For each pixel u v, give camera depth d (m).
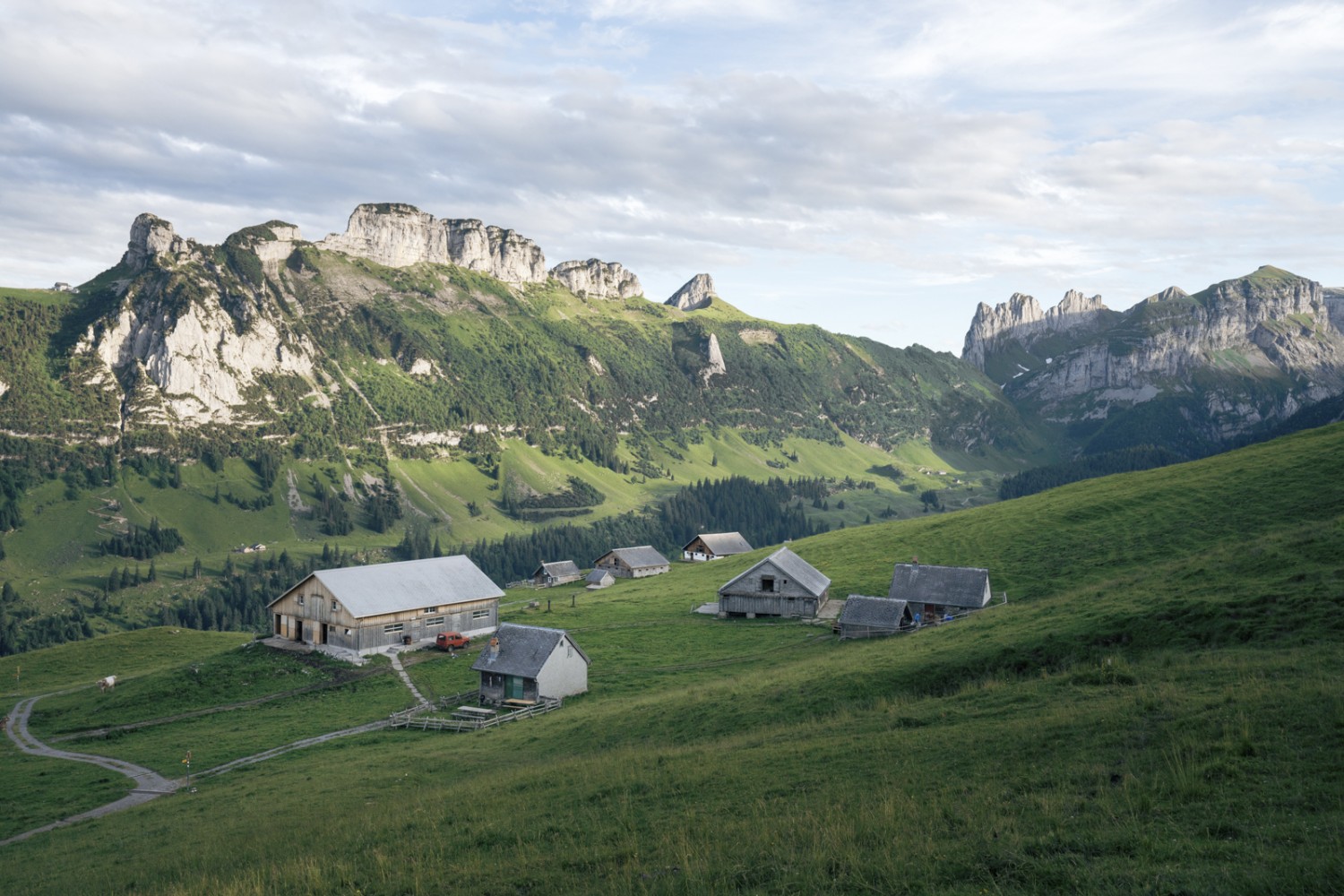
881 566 116.69
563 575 169.62
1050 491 142.38
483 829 31.45
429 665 90.38
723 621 102.12
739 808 28.89
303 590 99.62
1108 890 17.41
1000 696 39.19
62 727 78.00
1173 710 29.55
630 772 37.03
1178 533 93.00
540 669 71.00
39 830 49.00
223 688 84.81
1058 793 24.25
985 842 21.38
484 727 64.62
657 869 23.64
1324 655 33.38
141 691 85.19
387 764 53.19
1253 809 20.36
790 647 82.44
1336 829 18.19
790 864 22.11
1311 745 23.59
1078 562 94.19
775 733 41.72
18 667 112.56
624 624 104.44
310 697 80.81
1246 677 32.28
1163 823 20.56
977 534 118.12
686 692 59.91
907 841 22.41
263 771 57.16
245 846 35.97
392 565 104.69
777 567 102.75
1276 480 99.94
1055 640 48.03
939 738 33.34
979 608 84.69
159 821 45.97
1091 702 33.84
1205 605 45.94
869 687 48.22
